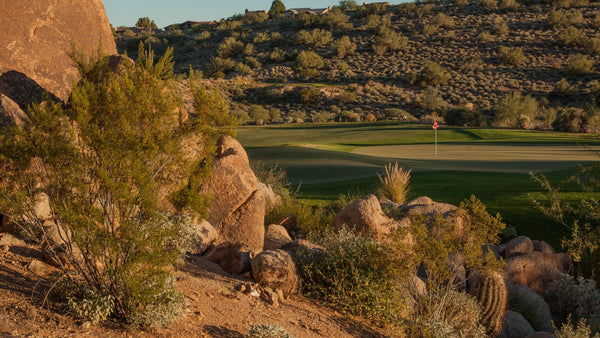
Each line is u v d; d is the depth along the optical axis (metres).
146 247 4.96
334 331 6.27
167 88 5.13
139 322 4.81
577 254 11.14
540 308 10.33
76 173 4.70
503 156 34.09
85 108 4.65
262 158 33.66
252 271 7.34
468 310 8.09
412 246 7.33
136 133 4.85
